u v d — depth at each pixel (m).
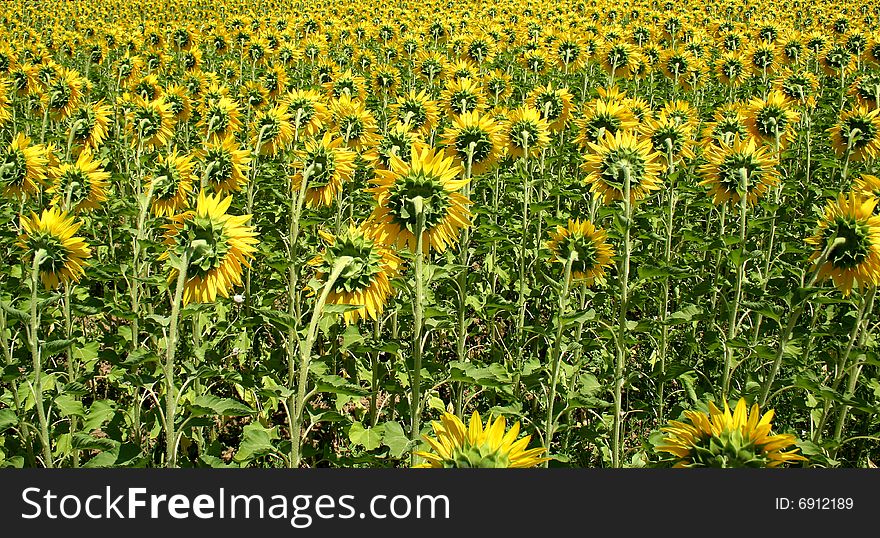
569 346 3.78
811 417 4.32
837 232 3.74
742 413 2.41
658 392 4.88
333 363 4.91
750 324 5.48
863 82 9.36
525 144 6.22
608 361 4.64
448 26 18.50
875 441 4.64
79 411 3.52
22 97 10.78
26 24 25.23
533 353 5.46
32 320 3.32
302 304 5.62
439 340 5.69
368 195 6.45
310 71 13.93
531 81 12.52
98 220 6.30
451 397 5.06
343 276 3.66
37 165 5.23
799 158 8.27
